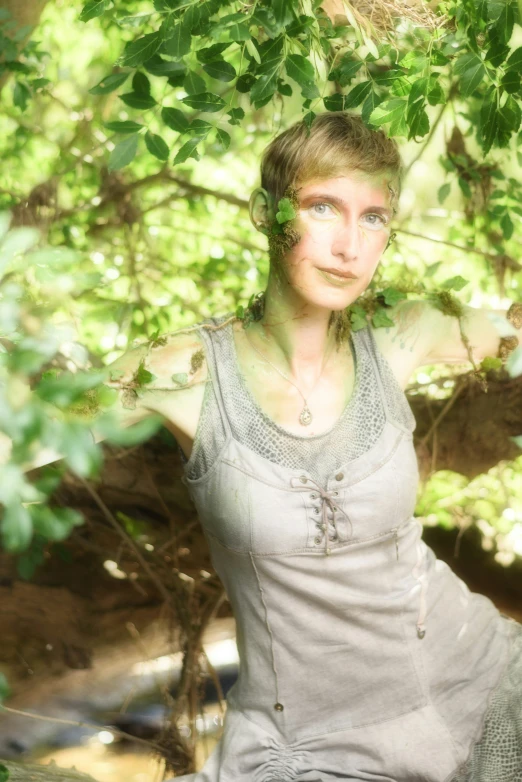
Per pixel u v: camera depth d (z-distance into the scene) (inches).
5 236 56.2
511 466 145.7
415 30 91.4
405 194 167.5
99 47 178.4
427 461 128.1
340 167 72.7
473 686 81.9
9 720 160.9
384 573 77.8
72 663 164.2
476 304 154.6
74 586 158.7
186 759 133.2
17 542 52.1
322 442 76.5
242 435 76.3
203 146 169.0
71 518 55.9
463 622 82.9
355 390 79.1
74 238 164.4
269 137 173.8
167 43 73.6
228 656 179.3
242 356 79.4
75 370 110.0
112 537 145.6
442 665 80.7
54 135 176.2
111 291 166.2
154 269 174.1
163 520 143.2
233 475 75.3
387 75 75.7
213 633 179.3
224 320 80.4
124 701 166.6
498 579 153.6
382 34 89.1
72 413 68.0
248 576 76.7
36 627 160.2
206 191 167.9
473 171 138.9
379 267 149.6
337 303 75.2
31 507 54.8
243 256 177.2
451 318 85.3
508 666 83.0
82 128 167.5
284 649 77.6
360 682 78.9
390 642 78.7
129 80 165.9
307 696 78.8
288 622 76.8
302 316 77.0
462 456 126.3
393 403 79.7
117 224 167.0
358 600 76.6
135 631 162.9
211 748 145.5
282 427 76.3
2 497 51.8
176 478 136.6
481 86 121.9
